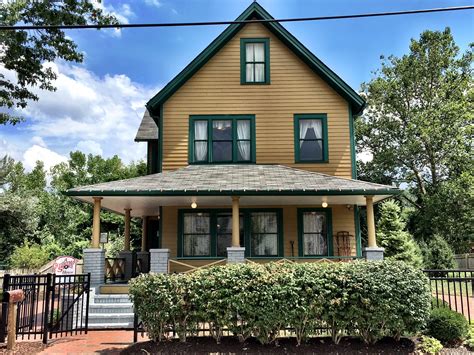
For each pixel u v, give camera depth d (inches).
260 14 593.9
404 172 1322.6
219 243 552.7
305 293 296.2
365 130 1349.7
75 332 383.9
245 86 583.5
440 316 315.9
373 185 477.4
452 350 295.6
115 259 558.9
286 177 507.2
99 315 416.8
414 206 1354.6
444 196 1170.0
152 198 489.4
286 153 568.4
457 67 1280.8
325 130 570.6
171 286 302.0
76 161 1718.8
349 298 295.7
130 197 477.4
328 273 302.5
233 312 296.2
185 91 584.4
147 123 692.1
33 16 539.8
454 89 1253.1
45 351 314.2
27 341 346.0
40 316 467.2
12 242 1103.0
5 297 336.8
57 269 556.1
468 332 315.9
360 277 297.7
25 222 1034.1
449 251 960.9
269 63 586.9
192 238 554.3
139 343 311.6
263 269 306.8
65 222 1316.4
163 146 573.6
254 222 554.3
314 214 554.6
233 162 570.3
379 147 1350.9
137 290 308.2
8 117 618.5
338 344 296.5
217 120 580.4
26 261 959.6
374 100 1350.9
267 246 548.1
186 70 579.2
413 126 1226.6
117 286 455.2
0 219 1019.3
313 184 478.0
